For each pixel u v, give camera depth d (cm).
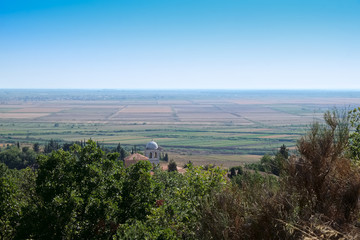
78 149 2591
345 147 1414
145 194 2525
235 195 1480
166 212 2105
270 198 1331
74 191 2359
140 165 2625
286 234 1206
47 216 2238
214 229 1341
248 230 1290
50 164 2427
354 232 1157
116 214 2391
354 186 1274
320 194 1323
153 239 1786
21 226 2239
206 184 2242
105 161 2653
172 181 3956
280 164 1483
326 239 1149
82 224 2331
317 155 1374
